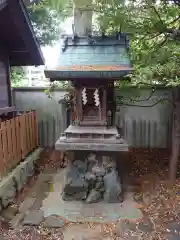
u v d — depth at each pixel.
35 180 5.86
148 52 3.99
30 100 7.83
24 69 11.23
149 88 6.95
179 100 5.23
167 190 5.05
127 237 3.67
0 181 4.52
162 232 3.77
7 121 5.04
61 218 4.23
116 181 4.83
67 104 6.37
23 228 3.88
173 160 5.38
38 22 7.95
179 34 3.54
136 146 7.74
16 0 4.78
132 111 7.58
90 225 4.03
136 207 4.61
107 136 4.79
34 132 6.96
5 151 4.90
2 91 6.23
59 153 7.50
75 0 3.96
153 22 3.54
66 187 4.86
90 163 4.96
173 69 4.28
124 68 4.32
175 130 5.32
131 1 3.49
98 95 4.85
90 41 5.01
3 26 5.65
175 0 3.54
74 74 4.31
